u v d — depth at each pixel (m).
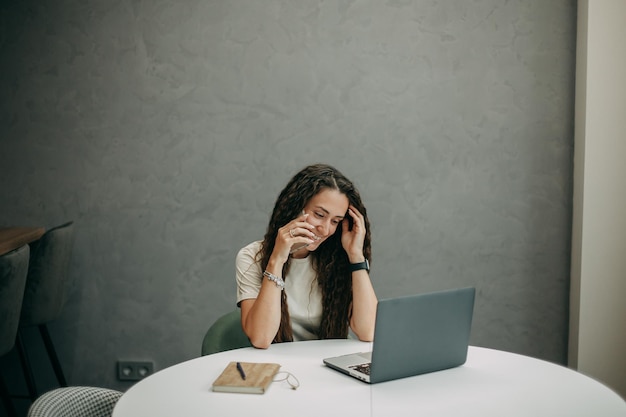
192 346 3.47
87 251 3.45
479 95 3.35
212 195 3.42
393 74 3.35
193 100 3.39
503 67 3.34
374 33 3.35
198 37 3.38
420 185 3.39
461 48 3.34
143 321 3.47
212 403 1.60
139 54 3.39
